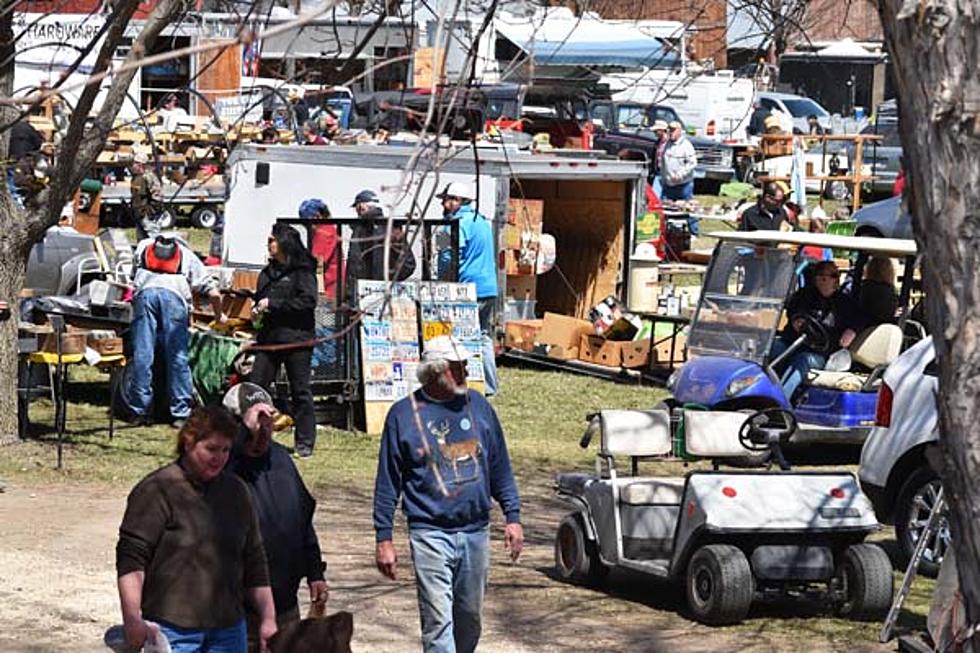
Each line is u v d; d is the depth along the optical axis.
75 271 34.50
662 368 34.69
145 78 25.59
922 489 19.89
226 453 11.38
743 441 19.12
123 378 28.67
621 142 55.50
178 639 11.19
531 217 36.69
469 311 30.36
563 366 35.66
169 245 28.73
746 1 15.66
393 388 29.05
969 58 6.28
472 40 10.50
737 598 17.48
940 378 6.59
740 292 27.61
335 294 28.88
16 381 26.38
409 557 20.88
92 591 18.39
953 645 7.51
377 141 37.12
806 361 26.56
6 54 15.38
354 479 25.48
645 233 39.06
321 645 11.49
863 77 66.06
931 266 6.49
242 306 30.61
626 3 17.88
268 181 36.88
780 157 62.41
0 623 16.92
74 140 21.19
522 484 25.80
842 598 17.97
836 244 26.69
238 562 11.48
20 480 24.38
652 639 17.20
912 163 6.48
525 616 18.09
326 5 6.65
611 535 18.86
